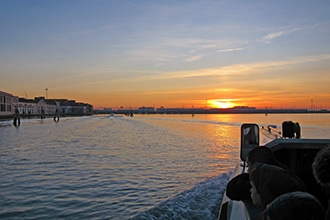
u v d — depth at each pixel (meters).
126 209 7.41
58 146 21.28
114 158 15.54
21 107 105.00
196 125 56.72
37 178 10.85
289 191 2.16
